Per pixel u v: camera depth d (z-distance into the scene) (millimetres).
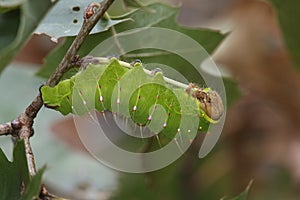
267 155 731
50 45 745
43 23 563
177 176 696
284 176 727
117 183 659
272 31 744
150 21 582
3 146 671
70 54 547
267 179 727
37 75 598
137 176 656
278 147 733
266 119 738
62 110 556
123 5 581
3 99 690
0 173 540
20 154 536
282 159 731
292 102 738
